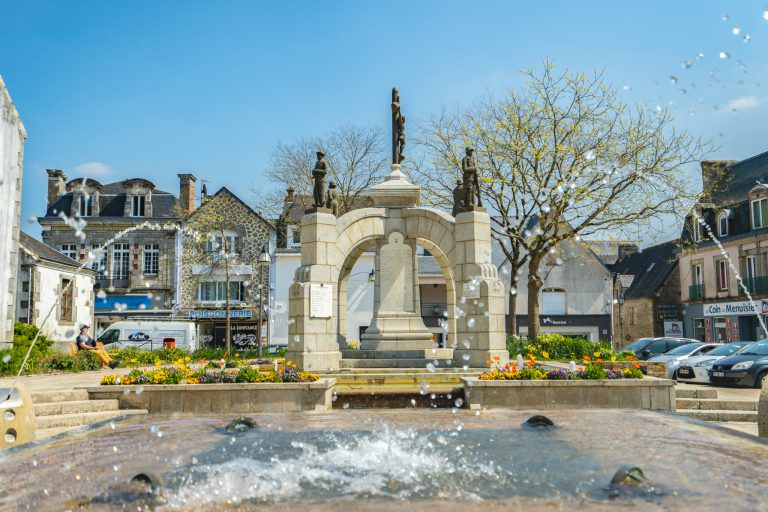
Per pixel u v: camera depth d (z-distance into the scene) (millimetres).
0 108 19781
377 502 4785
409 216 17516
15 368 17531
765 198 36125
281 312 40250
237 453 6656
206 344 40656
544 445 7020
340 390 12234
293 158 41062
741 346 20641
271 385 11523
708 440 7203
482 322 15672
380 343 17016
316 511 4551
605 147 25359
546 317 42125
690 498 4758
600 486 5188
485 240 16406
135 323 32656
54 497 4902
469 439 7469
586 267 42719
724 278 39438
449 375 13836
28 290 29875
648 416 9562
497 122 26562
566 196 25156
